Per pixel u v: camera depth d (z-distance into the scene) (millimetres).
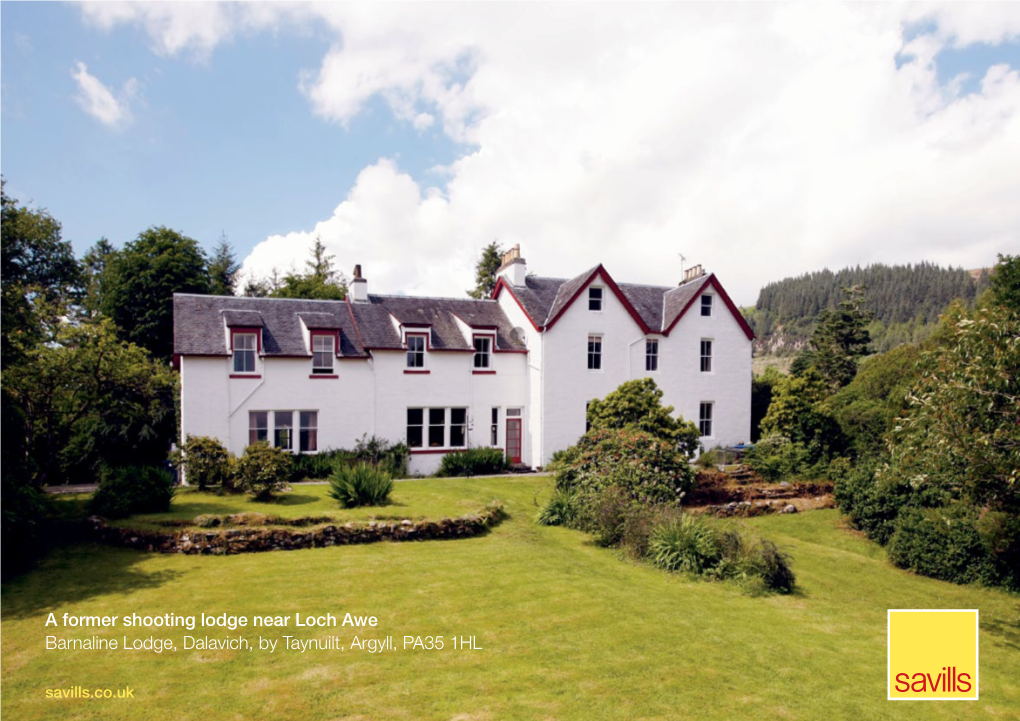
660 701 7688
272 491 18266
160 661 8445
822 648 9852
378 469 20094
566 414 29125
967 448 10992
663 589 12281
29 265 33781
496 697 7609
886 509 16734
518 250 31578
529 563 13523
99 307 37438
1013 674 9742
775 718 7453
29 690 7613
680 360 31688
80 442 25375
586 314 29656
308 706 7297
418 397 27484
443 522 15828
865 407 23875
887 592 13508
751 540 13898
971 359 11312
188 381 23609
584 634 9711
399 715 7121
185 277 34875
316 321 26625
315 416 25797
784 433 24984
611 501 16031
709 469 23812
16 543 12555
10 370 15656
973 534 14203
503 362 29469
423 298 31203
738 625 10555
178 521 14555
